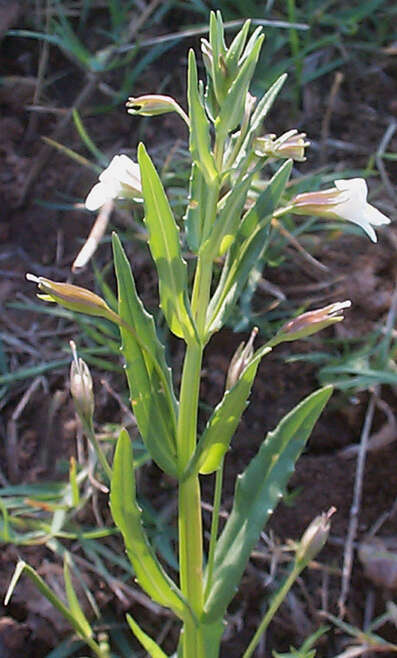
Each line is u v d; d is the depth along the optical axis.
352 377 0.22
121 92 0.26
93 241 0.16
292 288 0.23
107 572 0.20
